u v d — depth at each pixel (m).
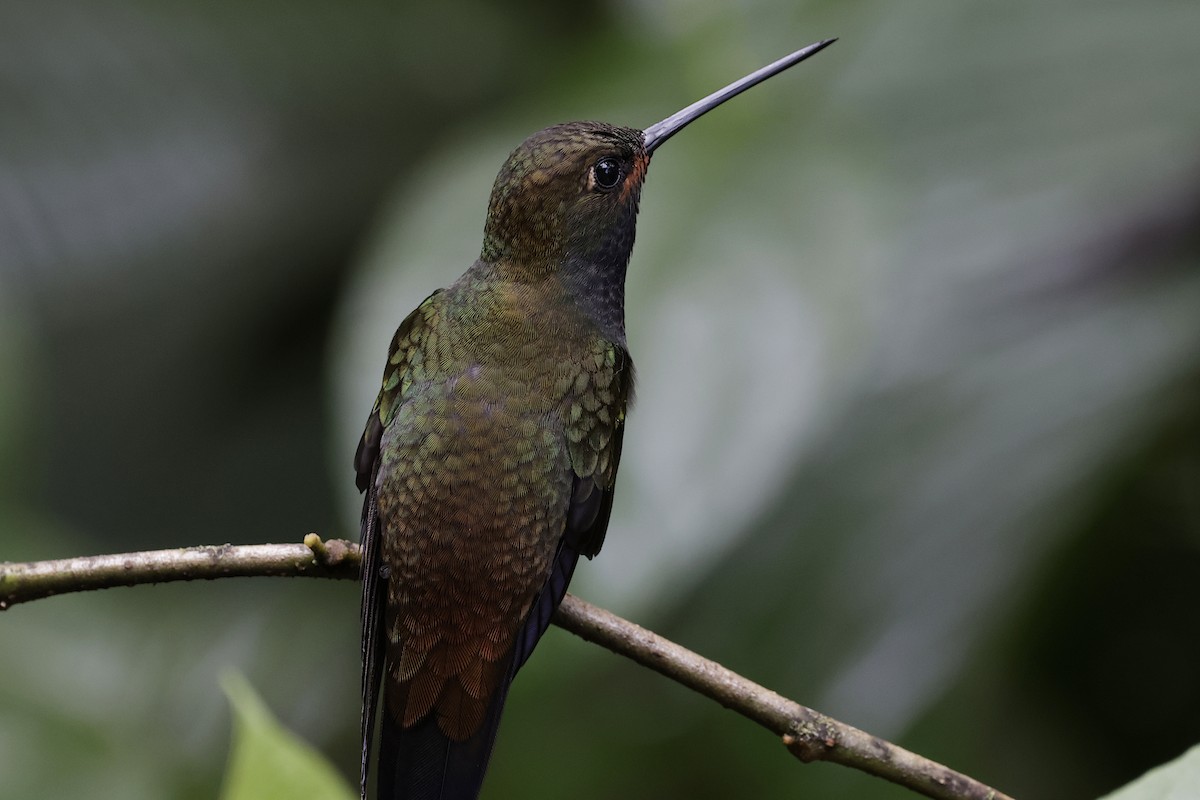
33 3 11.53
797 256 8.09
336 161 11.85
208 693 11.16
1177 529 9.41
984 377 9.59
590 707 10.73
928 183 9.30
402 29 12.05
